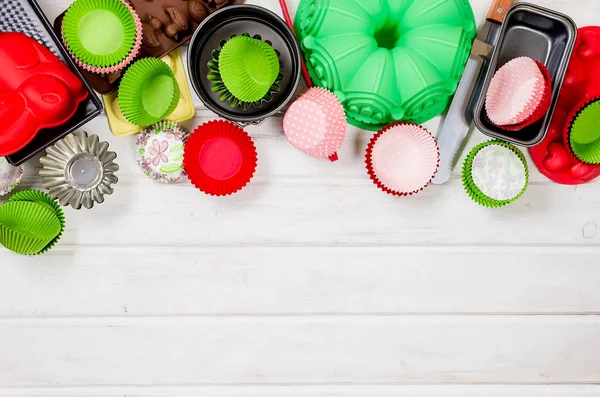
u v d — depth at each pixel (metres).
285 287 0.89
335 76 0.81
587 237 0.89
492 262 0.89
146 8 0.82
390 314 0.90
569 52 0.80
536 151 0.86
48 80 0.78
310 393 0.90
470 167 0.83
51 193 0.82
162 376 0.90
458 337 0.90
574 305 0.90
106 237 0.88
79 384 0.90
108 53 0.79
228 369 0.90
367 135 0.87
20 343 0.89
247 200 0.88
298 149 0.86
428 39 0.80
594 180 0.88
